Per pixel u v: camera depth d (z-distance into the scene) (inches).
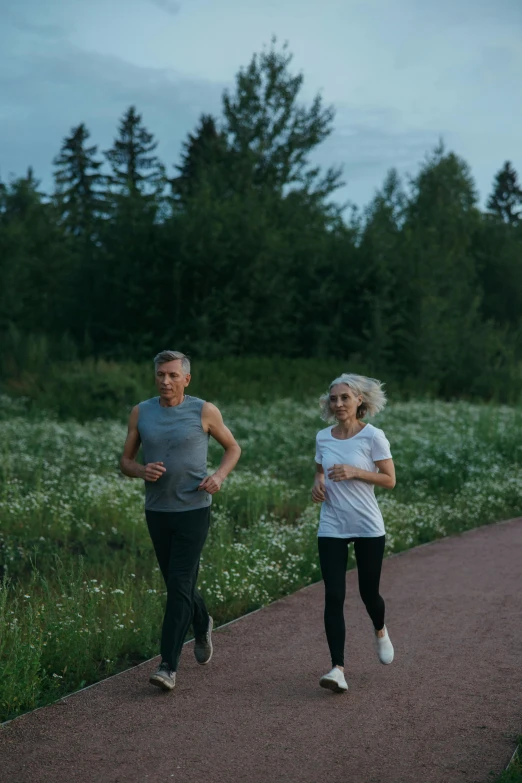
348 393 198.8
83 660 205.9
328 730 166.1
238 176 1540.4
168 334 1080.8
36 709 178.7
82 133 2618.1
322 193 1752.0
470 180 1845.5
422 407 866.1
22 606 241.9
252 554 306.2
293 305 1173.1
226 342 1092.5
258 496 427.5
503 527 427.8
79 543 342.6
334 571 194.5
